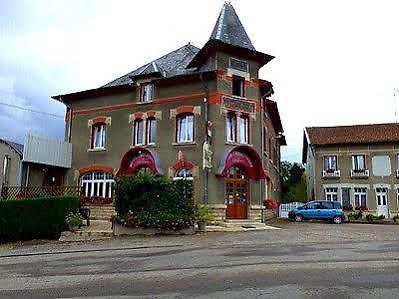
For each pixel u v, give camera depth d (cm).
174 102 2217
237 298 643
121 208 1686
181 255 1105
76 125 2498
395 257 1036
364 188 3391
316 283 736
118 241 1466
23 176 2194
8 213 1545
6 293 718
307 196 4341
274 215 2909
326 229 1939
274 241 1409
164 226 1623
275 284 731
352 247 1247
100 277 838
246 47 2252
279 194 3716
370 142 3397
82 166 2420
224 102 2114
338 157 3491
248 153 2136
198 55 2230
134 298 660
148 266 953
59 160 2375
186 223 1644
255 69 2256
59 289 741
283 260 993
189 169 2108
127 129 2334
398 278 773
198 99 2156
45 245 1429
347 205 3356
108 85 2578
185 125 2194
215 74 2109
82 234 1644
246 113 2181
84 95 2475
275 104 2569
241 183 2133
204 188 2034
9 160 2103
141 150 2227
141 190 1689
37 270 948
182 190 1716
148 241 1445
